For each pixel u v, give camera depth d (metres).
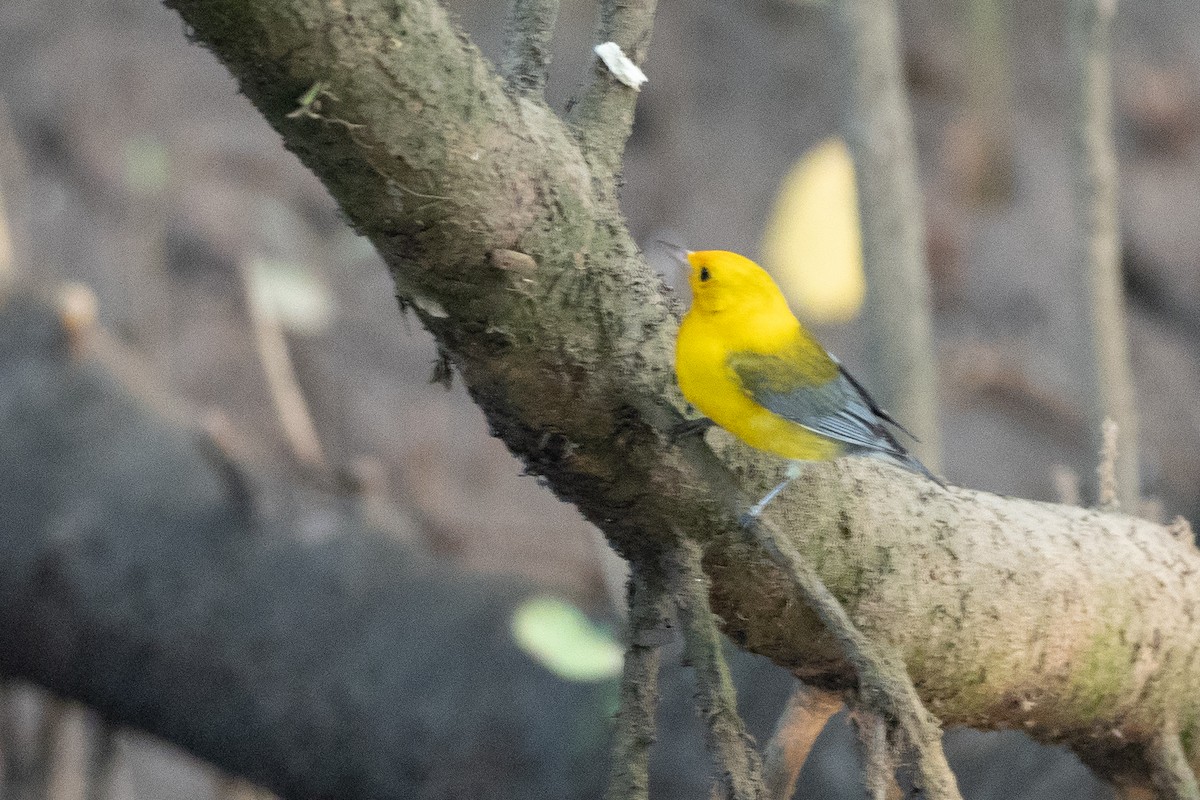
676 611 3.70
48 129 15.73
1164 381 15.73
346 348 14.80
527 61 3.48
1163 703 4.64
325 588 7.97
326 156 2.99
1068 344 15.81
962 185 16.77
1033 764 6.31
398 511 11.23
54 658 8.29
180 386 14.13
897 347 7.16
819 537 3.85
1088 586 4.34
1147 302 16.61
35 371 9.30
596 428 3.51
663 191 16.53
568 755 6.96
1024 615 4.18
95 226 14.98
